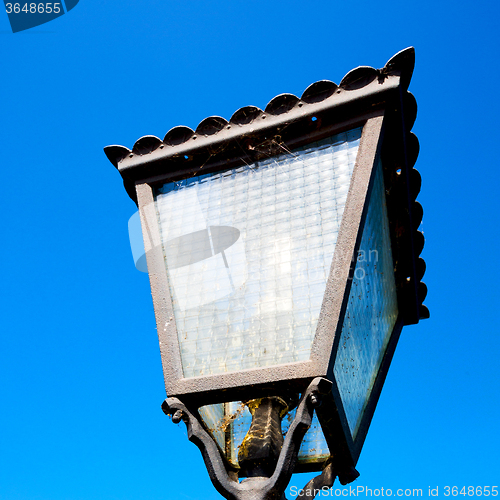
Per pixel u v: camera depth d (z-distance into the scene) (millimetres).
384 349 8414
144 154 8352
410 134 7859
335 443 6820
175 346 6652
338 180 7281
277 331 6469
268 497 5648
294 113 7723
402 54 7441
